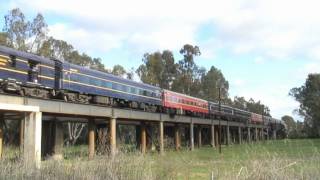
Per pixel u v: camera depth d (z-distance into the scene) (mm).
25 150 27391
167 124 63688
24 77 30000
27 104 28391
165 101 55156
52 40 69500
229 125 86438
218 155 37656
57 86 33875
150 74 106250
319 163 13289
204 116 72438
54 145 40969
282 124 139500
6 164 14930
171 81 115562
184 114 62719
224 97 129625
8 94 27016
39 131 28594
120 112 41844
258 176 12656
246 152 15711
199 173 22984
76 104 34250
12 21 61969
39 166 15281
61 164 14758
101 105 38344
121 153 14867
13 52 29172
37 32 63844
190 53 116625
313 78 121625
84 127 73500
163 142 52000
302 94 124375
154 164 14508
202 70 123438
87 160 15422
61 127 42219
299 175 12531
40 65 31875
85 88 37812
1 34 60938
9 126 54594
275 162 13156
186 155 17547
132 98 46719
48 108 30453
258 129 111812
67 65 35312
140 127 53656
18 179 13961
